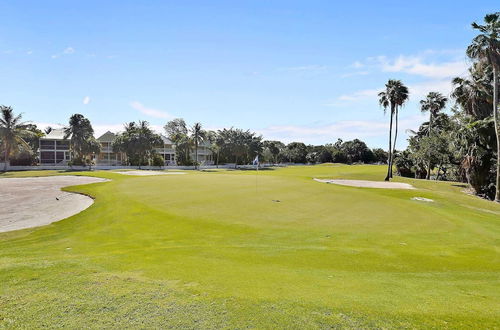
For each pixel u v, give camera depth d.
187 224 14.27
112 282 6.38
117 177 48.06
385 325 4.74
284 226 14.07
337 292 6.17
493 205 26.19
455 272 8.52
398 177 55.06
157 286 6.18
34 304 5.34
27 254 9.71
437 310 5.32
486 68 36.38
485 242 12.16
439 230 14.05
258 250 10.26
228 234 12.73
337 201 20.72
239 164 116.88
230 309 5.18
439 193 29.94
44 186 35.75
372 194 24.28
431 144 54.06
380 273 8.12
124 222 15.06
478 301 5.92
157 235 12.75
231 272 7.45
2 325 4.64
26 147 75.50
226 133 112.38
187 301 5.46
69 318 4.86
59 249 10.62
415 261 9.49
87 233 13.48
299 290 6.20
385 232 13.39
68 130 81.94
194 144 102.25
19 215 18.48
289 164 137.88
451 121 48.03
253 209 17.50
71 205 21.66
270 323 4.74
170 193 22.58
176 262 8.28
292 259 9.26
